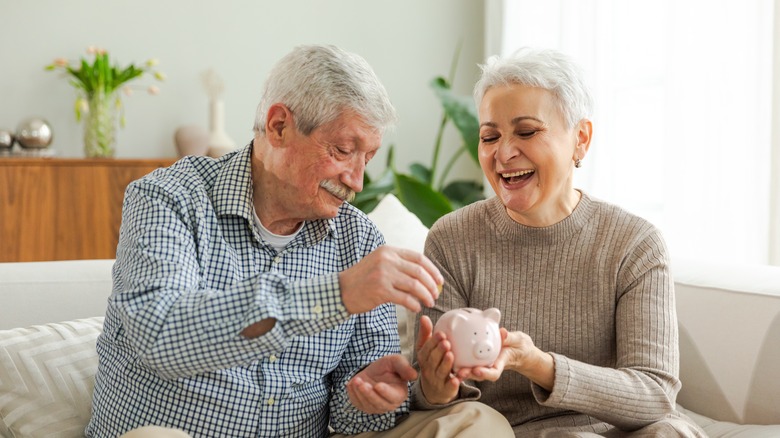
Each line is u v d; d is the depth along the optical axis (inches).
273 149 51.5
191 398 50.7
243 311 44.3
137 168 132.6
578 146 56.6
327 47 51.1
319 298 44.1
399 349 59.2
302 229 56.1
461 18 159.2
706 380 64.6
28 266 72.5
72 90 146.9
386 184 133.3
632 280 55.6
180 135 144.2
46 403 58.9
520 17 139.0
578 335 56.6
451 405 52.1
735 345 63.0
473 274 59.6
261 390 52.5
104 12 147.2
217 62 151.6
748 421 61.8
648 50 115.9
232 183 53.2
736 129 95.6
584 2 122.8
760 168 92.3
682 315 67.0
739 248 95.4
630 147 119.3
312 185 51.1
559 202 57.1
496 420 50.1
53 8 145.4
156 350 44.6
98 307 71.9
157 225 49.7
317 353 54.7
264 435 52.9
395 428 53.8
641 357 52.7
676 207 104.3
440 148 160.2
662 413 51.4
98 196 131.2
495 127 54.4
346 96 49.5
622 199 119.6
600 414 50.8
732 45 95.9
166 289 46.3
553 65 53.7
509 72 53.6
